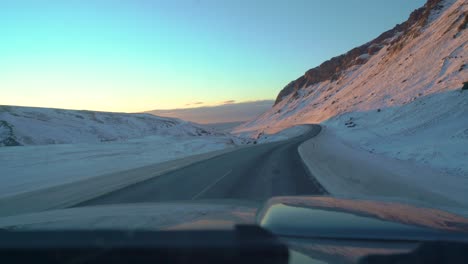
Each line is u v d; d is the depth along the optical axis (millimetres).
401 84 68062
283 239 2541
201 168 16422
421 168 13742
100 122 55844
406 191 9148
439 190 9266
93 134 47812
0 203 8609
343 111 89562
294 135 61406
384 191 9195
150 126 63344
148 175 14094
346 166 15211
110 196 9422
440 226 2928
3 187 11531
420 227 2828
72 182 12500
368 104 70438
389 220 3092
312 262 2082
